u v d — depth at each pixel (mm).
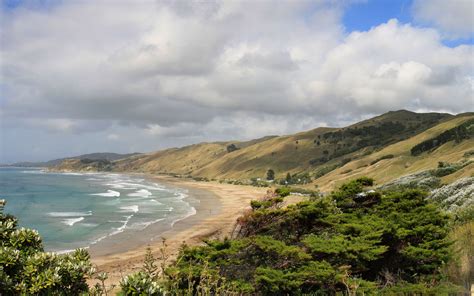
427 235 11266
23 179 178125
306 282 9641
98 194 99938
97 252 32281
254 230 12773
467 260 9883
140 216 56344
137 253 31359
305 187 133875
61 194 98312
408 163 106500
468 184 25766
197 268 8406
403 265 10859
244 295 9172
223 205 72750
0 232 4555
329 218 12328
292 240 12195
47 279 3799
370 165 129875
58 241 37562
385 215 13258
